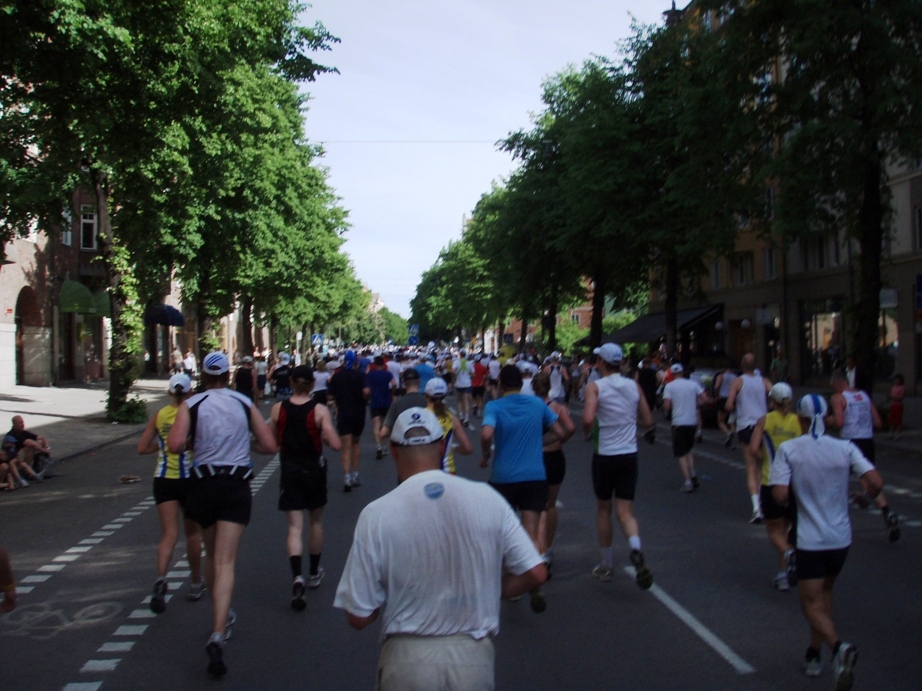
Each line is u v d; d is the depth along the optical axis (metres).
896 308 32.97
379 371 18.48
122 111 15.16
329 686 5.72
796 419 8.06
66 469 17.59
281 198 36.84
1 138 15.37
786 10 20.38
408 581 3.37
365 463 17.98
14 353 39.03
